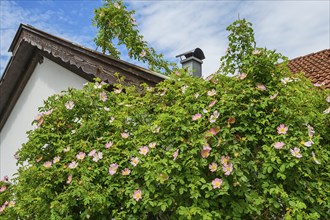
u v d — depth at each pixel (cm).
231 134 331
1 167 763
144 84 405
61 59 577
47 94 626
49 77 629
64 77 591
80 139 392
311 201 312
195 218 304
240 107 345
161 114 349
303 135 328
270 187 316
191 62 649
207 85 364
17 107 731
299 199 312
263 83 352
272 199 310
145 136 361
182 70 391
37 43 613
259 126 337
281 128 325
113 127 391
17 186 401
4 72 701
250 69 348
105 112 398
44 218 358
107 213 344
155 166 325
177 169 324
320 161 326
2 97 744
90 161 363
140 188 334
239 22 394
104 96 417
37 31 612
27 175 383
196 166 323
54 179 372
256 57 350
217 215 301
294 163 305
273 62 351
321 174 333
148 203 322
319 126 359
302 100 350
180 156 323
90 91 425
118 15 719
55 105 425
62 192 357
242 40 391
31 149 405
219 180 309
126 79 447
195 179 313
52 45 580
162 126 353
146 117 387
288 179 319
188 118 346
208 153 321
